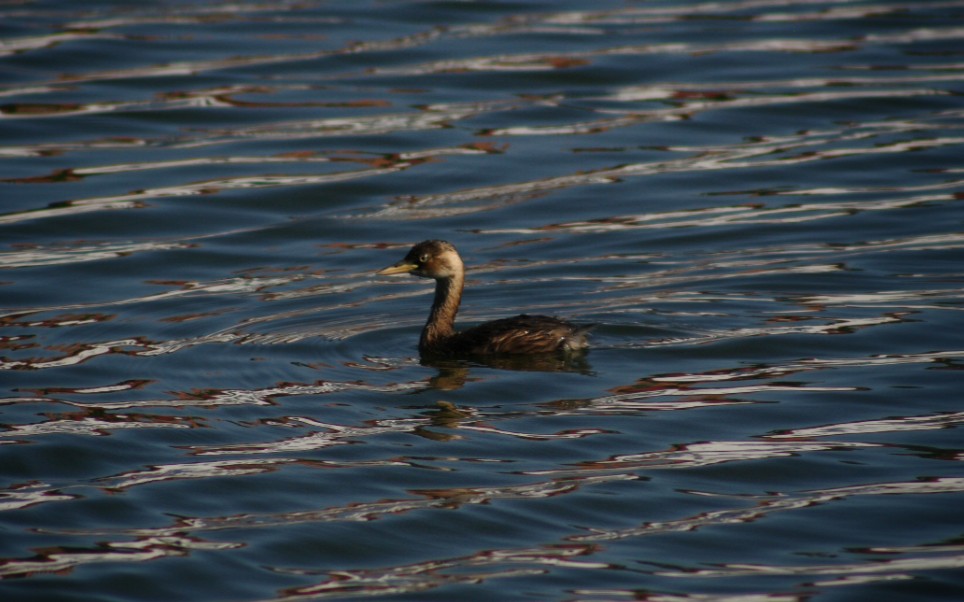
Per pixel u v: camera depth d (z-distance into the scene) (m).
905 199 20.88
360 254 19.14
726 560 10.27
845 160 22.88
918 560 10.19
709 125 24.97
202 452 12.38
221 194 21.67
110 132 24.59
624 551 10.45
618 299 16.72
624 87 27.02
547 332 14.74
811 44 30.03
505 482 11.64
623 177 22.33
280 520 11.01
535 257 18.75
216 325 16.16
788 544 10.50
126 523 10.98
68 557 10.37
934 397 13.34
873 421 12.83
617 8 33.28
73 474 11.91
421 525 10.89
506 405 13.44
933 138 23.86
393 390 13.88
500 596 9.77
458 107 25.84
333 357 14.98
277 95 26.44
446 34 30.61
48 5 33.19
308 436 12.70
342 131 24.55
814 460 12.00
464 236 19.78
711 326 15.62
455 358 14.87
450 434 12.69
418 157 23.36
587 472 11.83
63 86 26.88
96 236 19.95
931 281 17.08
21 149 23.62
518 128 24.73
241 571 10.20
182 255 19.08
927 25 31.44
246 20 31.80
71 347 15.41
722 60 28.70
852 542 10.51
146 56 28.78
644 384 13.92
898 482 11.52
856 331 15.30
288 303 17.03
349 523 10.93
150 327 16.11
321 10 32.75
